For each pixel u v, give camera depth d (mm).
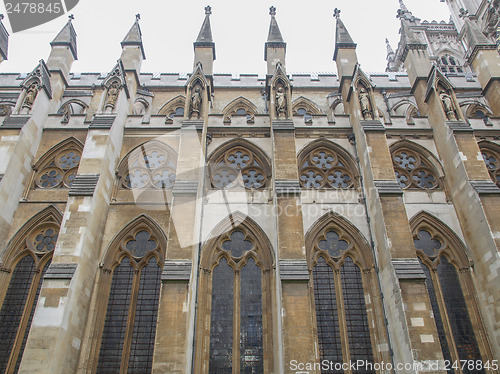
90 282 22516
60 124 28812
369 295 23125
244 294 23359
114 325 22469
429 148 28156
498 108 32438
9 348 21766
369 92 28562
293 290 20312
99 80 40062
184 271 20531
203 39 33562
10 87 38688
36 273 23672
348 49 32906
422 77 31344
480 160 25172
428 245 24875
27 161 26547
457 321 22719
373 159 25297
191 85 28641
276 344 21500
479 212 23281
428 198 26234
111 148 26266
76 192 23125
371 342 22078
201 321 22250
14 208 25047
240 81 40969
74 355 20422
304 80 40844
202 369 21250
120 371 21250
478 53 34844
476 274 23469
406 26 34625
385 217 22812
